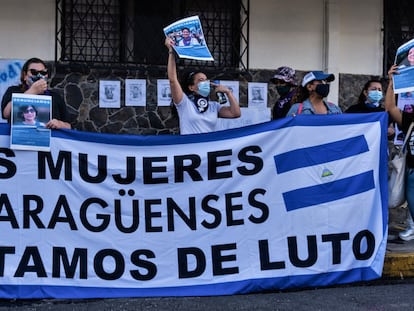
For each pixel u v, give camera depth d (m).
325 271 5.58
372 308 5.16
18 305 5.13
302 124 5.62
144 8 8.39
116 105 8.30
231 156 5.53
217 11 8.57
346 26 8.88
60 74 8.15
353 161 5.69
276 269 5.50
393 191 6.45
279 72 6.89
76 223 5.32
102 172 5.39
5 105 5.74
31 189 5.30
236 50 8.59
